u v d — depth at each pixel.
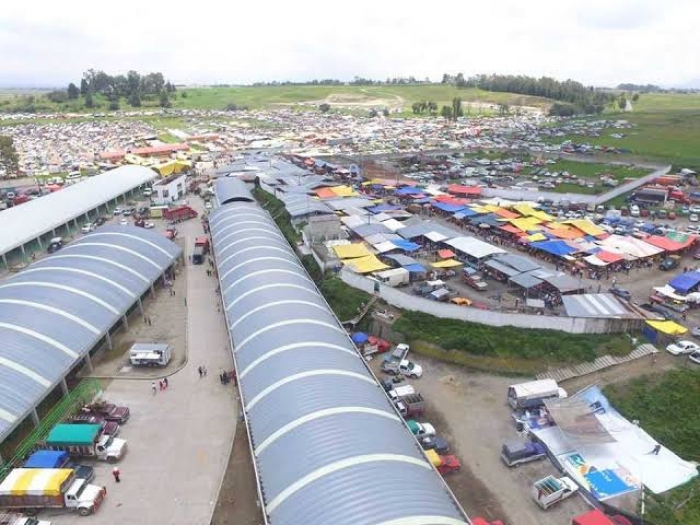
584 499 32.66
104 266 57.25
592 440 35.56
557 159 149.25
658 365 45.72
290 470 27.52
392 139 197.50
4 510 30.59
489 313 50.34
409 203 99.56
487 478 34.12
